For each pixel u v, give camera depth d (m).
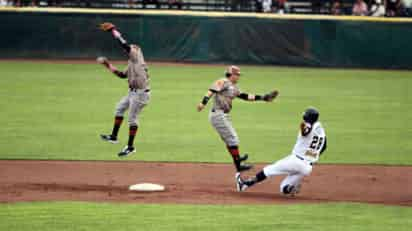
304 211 36.91
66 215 35.31
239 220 34.75
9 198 39.25
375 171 48.81
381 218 35.72
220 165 50.12
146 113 72.19
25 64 109.25
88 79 96.25
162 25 113.56
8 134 59.91
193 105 77.50
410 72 110.75
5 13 113.12
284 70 109.88
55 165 49.12
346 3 125.12
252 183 40.84
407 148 57.16
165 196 40.28
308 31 113.12
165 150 55.06
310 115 39.06
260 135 61.72
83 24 113.25
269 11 120.31
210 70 107.75
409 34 112.12
